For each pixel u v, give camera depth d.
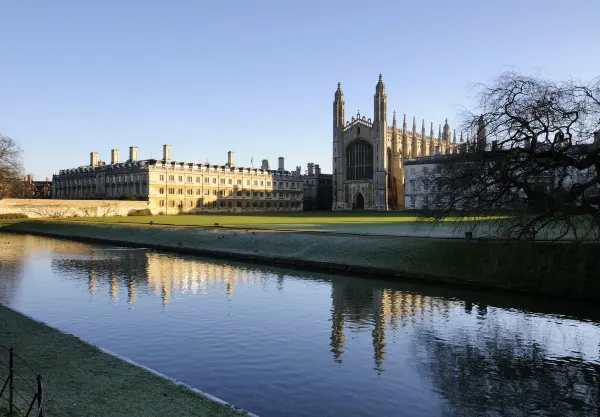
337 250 39.44
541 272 27.58
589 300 25.23
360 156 144.75
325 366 16.86
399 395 14.57
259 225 64.38
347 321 22.58
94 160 149.25
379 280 32.84
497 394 14.74
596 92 23.59
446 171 28.81
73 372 13.48
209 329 21.16
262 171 150.00
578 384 15.52
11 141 88.94
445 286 30.47
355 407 13.73
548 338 20.09
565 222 24.61
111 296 27.81
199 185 130.75
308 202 172.88
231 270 37.53
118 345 18.91
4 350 15.29
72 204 100.88
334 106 149.75
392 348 18.83
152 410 11.05
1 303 24.22
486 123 25.66
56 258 44.16
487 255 30.91
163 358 17.47
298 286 30.95
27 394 11.56
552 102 23.70
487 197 26.05
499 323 22.20
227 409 11.43
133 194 122.94
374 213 117.69
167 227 61.47
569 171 24.77
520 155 25.28
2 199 91.62
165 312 24.12
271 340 19.66
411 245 36.12
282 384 15.24
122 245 56.62
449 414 13.41
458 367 16.89
